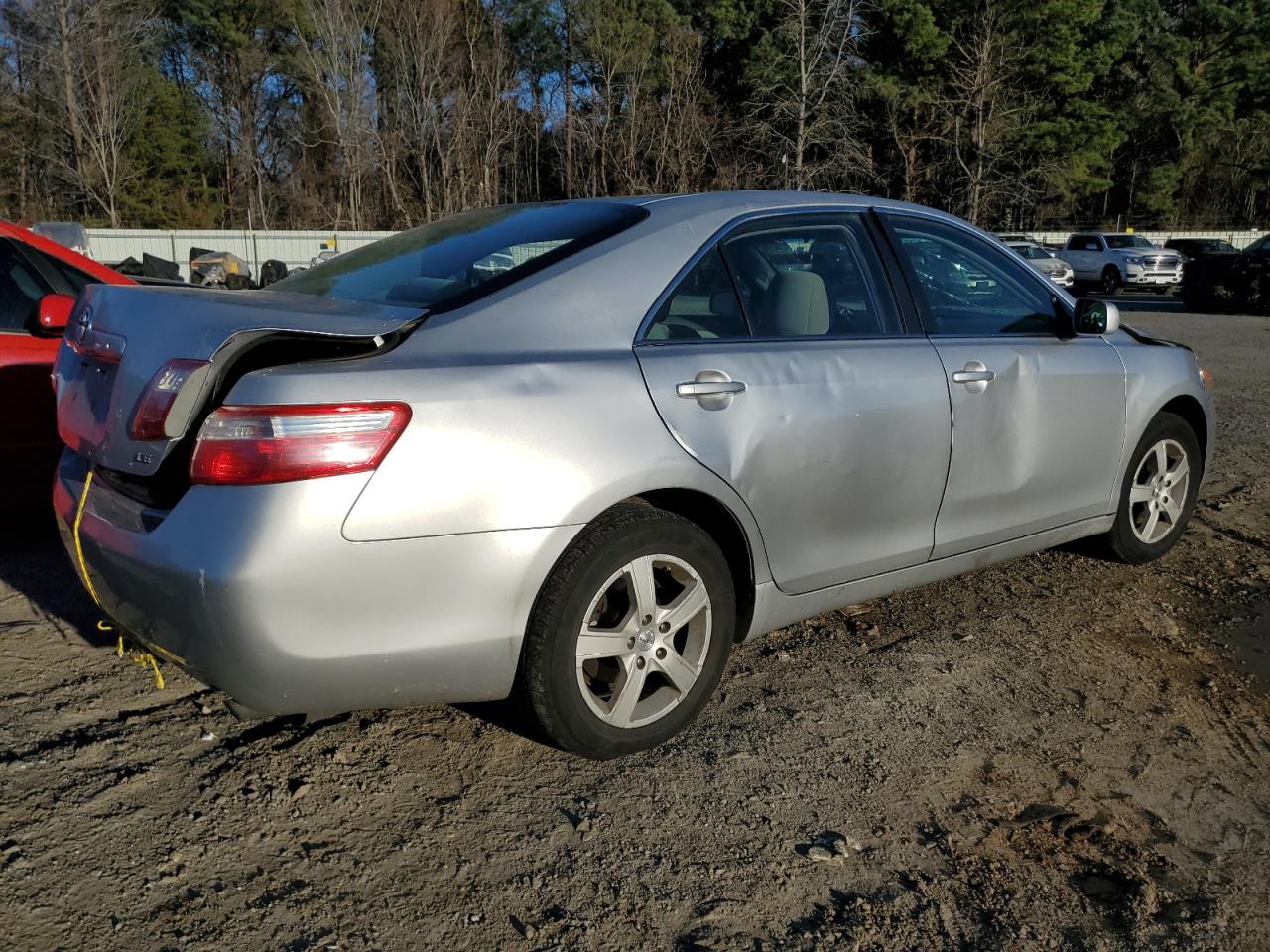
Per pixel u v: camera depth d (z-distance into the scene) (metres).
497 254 3.10
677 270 3.08
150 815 2.69
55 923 2.28
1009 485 3.83
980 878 2.54
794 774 2.96
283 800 2.77
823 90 31.17
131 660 3.58
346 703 2.56
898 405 3.39
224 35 50.88
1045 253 28.98
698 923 2.36
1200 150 51.25
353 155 42.91
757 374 3.09
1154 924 2.38
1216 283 21.38
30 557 4.61
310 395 2.38
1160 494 4.64
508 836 2.65
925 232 3.81
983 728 3.25
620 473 2.75
